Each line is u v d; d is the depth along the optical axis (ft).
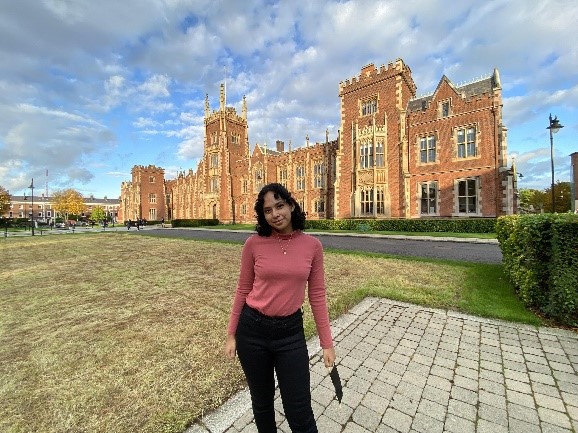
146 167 246.06
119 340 15.11
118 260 40.86
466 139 75.61
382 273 28.14
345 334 15.47
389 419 9.23
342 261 34.47
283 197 6.95
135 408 9.86
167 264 36.55
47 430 8.89
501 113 70.85
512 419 9.17
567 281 15.85
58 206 263.90
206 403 10.05
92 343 14.79
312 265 7.30
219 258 40.01
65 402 10.22
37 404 10.14
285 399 6.89
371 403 10.00
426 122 82.64
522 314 17.20
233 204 169.78
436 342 14.44
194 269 32.99
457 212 76.23
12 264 40.14
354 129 99.04
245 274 7.43
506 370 11.94
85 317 18.58
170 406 9.93
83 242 70.33
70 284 27.48
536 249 17.37
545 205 171.01
